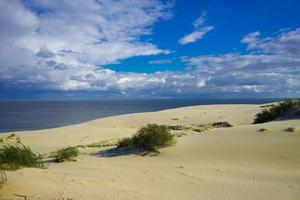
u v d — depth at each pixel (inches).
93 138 1148.5
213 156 558.6
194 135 739.4
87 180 346.0
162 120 1608.0
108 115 3422.7
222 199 301.9
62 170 429.1
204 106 2253.9
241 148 580.7
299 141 579.5
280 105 1000.9
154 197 288.8
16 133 1286.9
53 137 1166.3
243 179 402.9
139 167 491.5
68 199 249.1
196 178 405.7
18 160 366.0
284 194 324.5
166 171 453.7
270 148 561.3
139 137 655.1
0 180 261.7
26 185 266.8
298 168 467.8
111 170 453.7
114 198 268.1
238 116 1499.8
